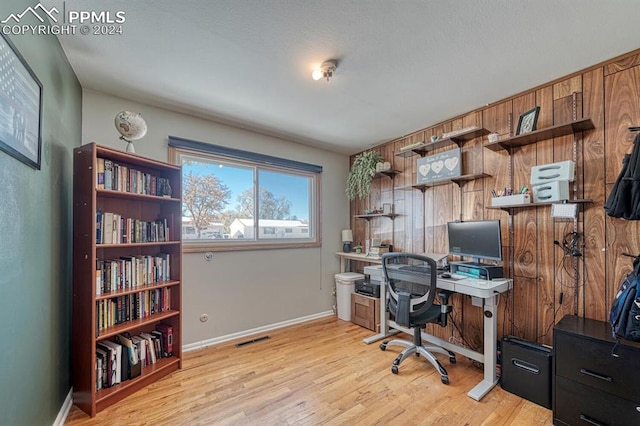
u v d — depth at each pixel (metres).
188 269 2.79
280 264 3.50
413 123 3.11
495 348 2.17
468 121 2.83
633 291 1.55
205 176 2.99
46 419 1.51
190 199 2.88
